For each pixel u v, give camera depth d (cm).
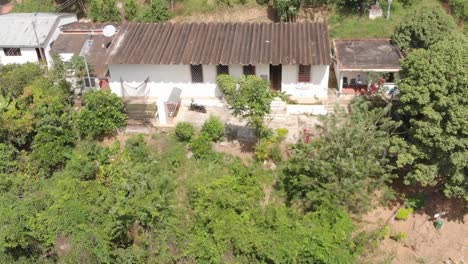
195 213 2253
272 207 2259
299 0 3534
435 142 2173
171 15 3841
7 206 2323
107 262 2180
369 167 2156
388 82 2880
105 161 2575
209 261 2138
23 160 2642
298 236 2075
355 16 3575
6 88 2902
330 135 2222
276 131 2609
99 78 2972
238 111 2503
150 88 2958
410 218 2461
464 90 2128
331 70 3250
